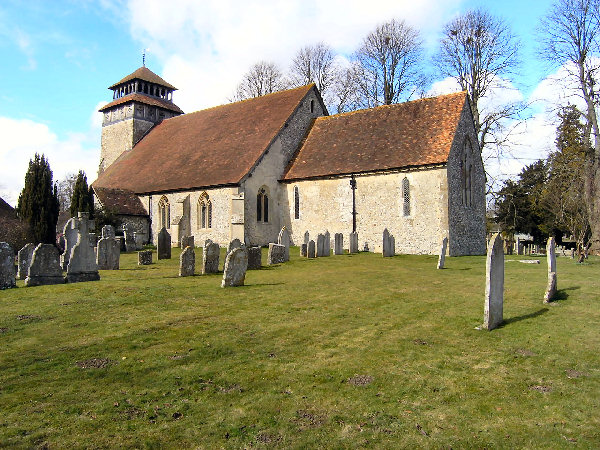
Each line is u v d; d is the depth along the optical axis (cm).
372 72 4100
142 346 736
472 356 709
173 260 2103
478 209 2744
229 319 908
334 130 3038
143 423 496
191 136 3550
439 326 870
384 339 791
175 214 3047
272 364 671
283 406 543
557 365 670
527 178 4119
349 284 1337
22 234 2408
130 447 450
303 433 485
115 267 1708
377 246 2547
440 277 1499
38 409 519
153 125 4266
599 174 2578
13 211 3081
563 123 3469
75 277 1334
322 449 457
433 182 2366
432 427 502
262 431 487
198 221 2928
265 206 2888
